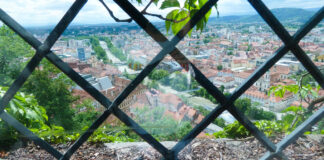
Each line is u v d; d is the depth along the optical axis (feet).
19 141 4.39
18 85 3.18
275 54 3.66
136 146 5.25
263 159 4.90
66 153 4.11
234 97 3.83
